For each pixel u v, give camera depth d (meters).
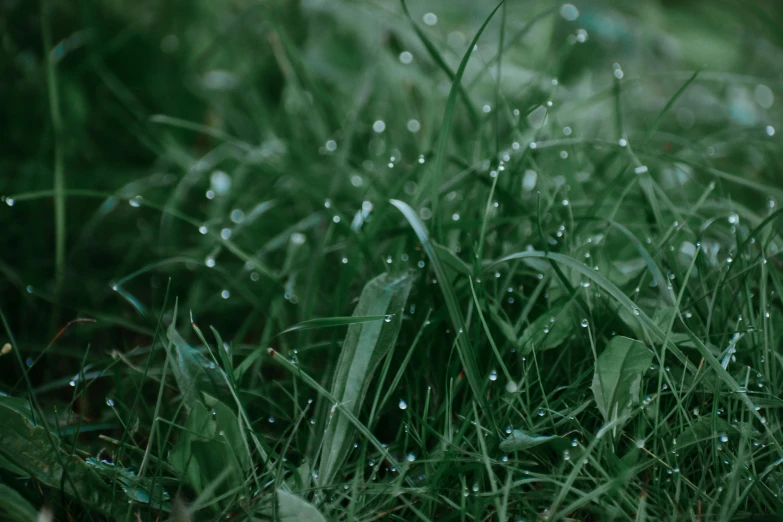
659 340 0.81
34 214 1.03
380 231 0.89
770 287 0.87
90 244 1.03
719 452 0.78
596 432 0.80
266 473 0.77
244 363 0.81
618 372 0.78
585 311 0.81
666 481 0.77
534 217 0.89
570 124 1.06
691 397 0.80
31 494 0.76
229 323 0.95
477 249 0.85
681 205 1.00
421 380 0.83
